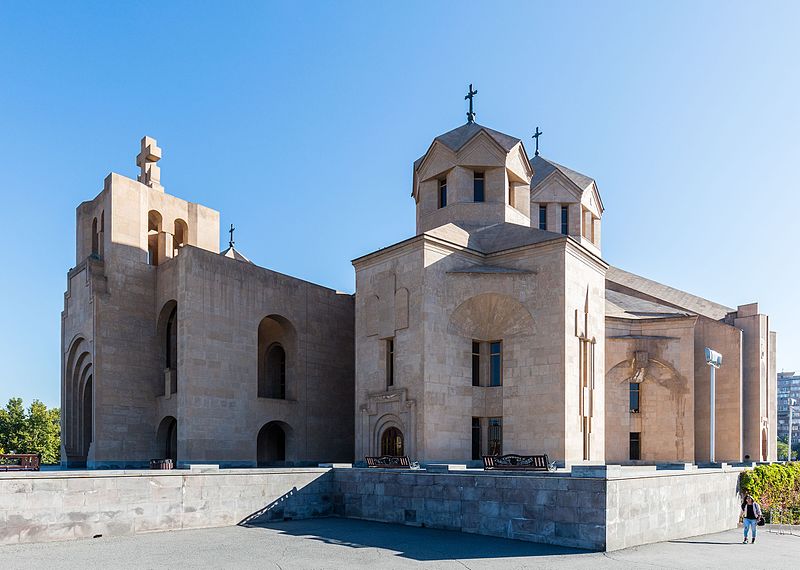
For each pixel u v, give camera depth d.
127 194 43.31
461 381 35.47
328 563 17.58
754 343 48.12
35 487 20.36
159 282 43.50
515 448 34.72
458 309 35.97
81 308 43.16
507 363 35.81
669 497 22.67
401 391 34.94
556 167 51.91
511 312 36.00
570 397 34.00
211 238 49.12
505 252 37.22
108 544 20.34
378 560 17.94
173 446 43.31
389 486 25.77
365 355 38.06
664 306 52.16
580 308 36.00
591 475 19.81
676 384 44.88
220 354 40.09
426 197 44.38
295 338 45.06
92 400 41.00
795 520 30.39
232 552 19.12
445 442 34.25
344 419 47.31
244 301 41.94
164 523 23.00
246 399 41.12
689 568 17.02
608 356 45.44
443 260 36.19
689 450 43.78
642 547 20.30
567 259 35.06
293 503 26.59
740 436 44.84
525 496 21.33
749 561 18.25
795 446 150.38
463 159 42.53
